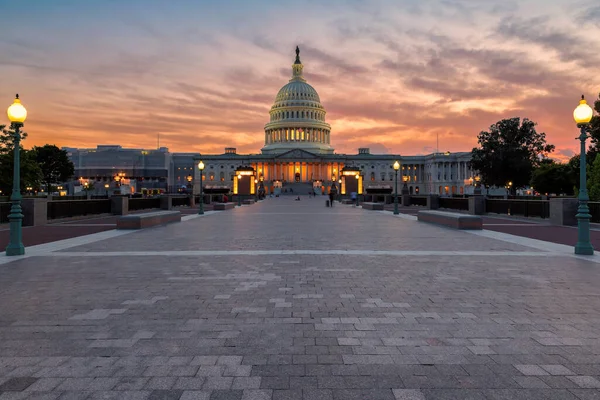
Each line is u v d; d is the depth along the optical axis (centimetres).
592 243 1488
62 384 418
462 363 470
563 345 522
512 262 1093
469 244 1448
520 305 694
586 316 637
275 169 16375
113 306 685
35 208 2184
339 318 625
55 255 1199
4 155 5681
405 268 1009
